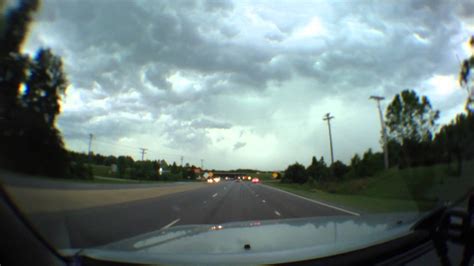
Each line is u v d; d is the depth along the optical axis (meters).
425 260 2.82
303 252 2.44
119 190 21.77
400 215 4.97
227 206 17.92
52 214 10.13
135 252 2.46
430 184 15.89
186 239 2.98
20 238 2.73
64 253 2.86
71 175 16.83
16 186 5.06
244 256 2.31
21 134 6.90
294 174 75.88
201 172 136.75
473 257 2.77
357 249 2.58
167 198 25.06
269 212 14.59
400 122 19.55
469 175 14.68
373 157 33.22
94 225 10.52
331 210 15.25
